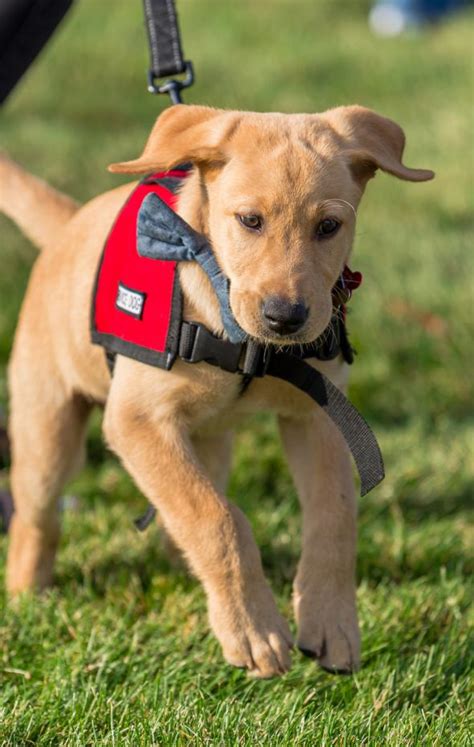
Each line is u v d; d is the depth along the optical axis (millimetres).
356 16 21672
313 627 4133
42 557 5422
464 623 4938
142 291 4191
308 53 18234
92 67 17500
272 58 17922
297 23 20547
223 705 4141
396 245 10328
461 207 11625
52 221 5477
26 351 5203
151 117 15242
